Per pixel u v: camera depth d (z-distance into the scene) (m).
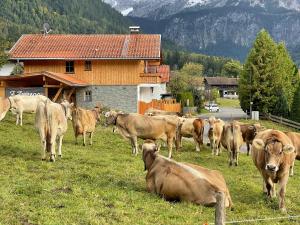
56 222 9.45
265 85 62.72
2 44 44.06
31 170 14.68
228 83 164.25
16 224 9.20
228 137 20.11
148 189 12.55
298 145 18.67
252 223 10.74
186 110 70.69
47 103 16.38
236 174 18.05
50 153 16.81
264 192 14.21
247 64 64.62
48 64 47.56
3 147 18.77
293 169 21.11
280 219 11.32
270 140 12.24
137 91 47.25
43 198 11.17
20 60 46.88
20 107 26.58
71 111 23.09
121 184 13.52
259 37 63.88
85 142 23.23
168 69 73.94
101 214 10.30
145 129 20.20
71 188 12.30
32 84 44.81
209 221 10.37
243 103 65.31
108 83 47.38
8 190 11.61
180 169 11.88
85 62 47.34
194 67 136.88
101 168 15.91
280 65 64.31
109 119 20.72
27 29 157.75
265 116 62.09
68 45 49.38
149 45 48.66
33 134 24.03
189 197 11.50
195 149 25.05
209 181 11.54
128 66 47.22
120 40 50.41
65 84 42.09
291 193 14.93
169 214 10.62
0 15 181.38
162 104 51.12
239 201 13.07
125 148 22.52
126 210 10.74
